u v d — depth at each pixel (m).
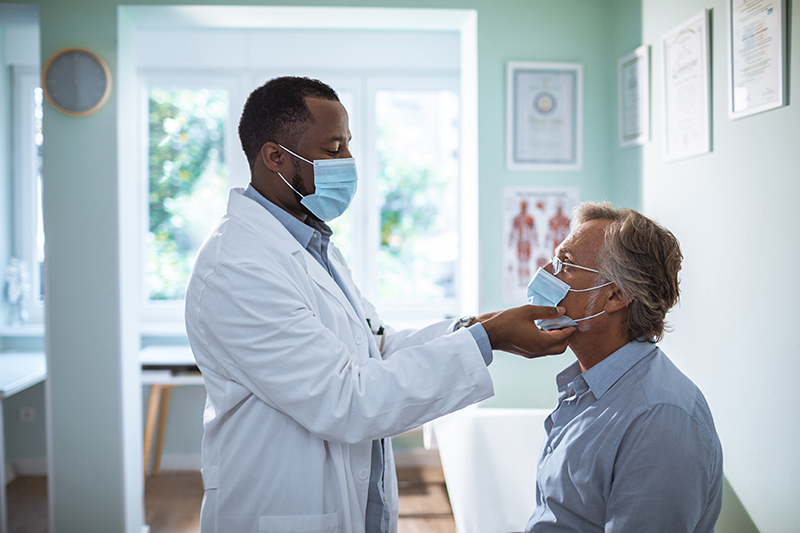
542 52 2.46
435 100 3.54
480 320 1.20
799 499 1.41
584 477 1.04
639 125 2.19
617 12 2.40
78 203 2.41
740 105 1.59
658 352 1.11
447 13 2.47
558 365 2.48
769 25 1.47
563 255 1.13
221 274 1.07
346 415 1.00
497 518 1.76
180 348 3.22
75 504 2.45
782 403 1.46
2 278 3.42
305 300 1.12
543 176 2.47
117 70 2.39
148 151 3.46
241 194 1.25
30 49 3.41
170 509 2.90
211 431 1.18
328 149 1.19
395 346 1.42
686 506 0.92
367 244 3.53
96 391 2.43
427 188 3.58
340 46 3.41
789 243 1.43
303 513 1.11
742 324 1.61
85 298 2.42
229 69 3.41
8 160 3.45
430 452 3.47
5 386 2.33
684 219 1.90
